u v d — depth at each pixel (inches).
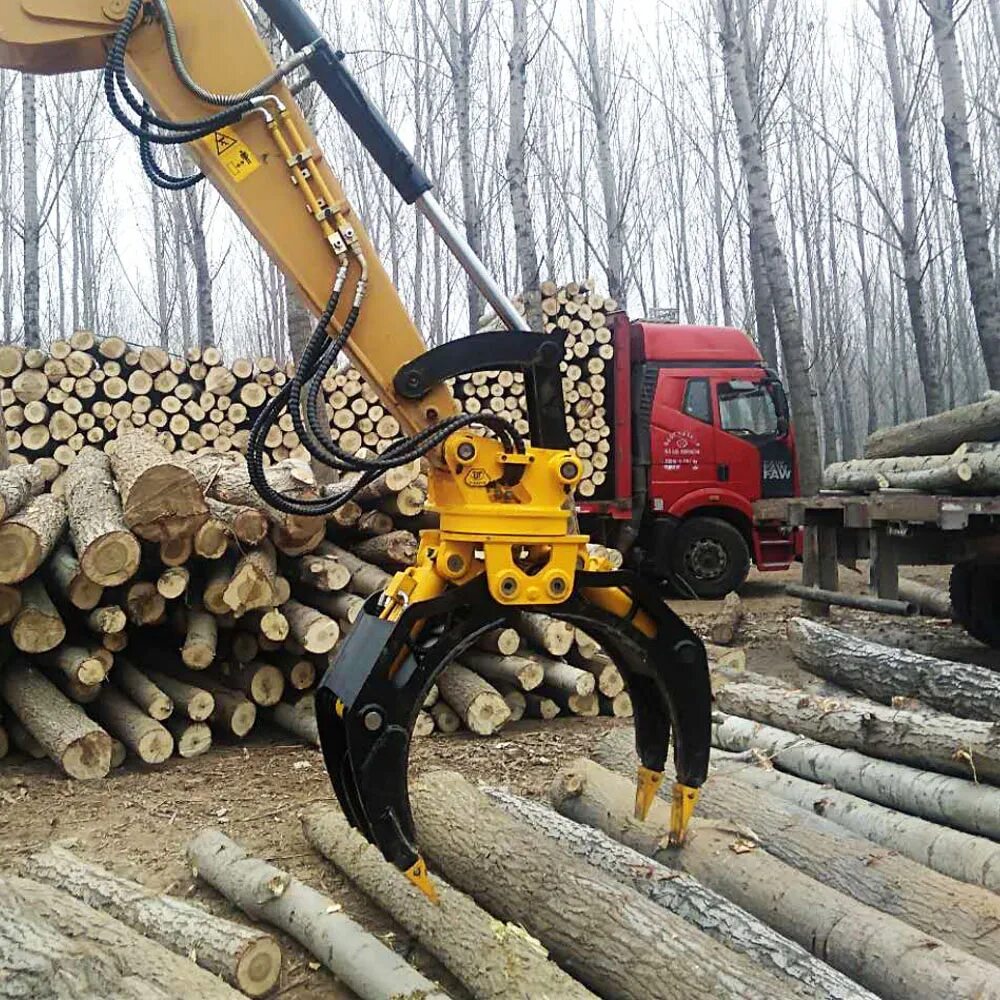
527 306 404.5
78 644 209.8
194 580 214.4
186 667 223.3
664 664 127.4
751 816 144.4
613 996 109.6
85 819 169.8
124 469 235.5
